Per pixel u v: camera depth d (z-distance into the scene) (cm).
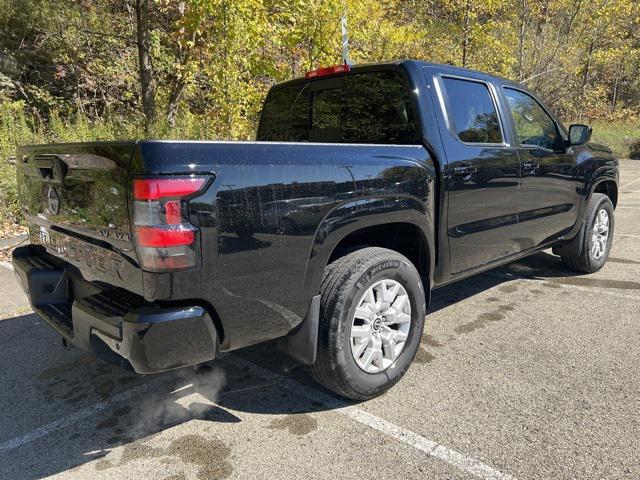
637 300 461
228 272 228
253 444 264
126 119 958
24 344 395
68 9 1033
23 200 332
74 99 1038
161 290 213
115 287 245
